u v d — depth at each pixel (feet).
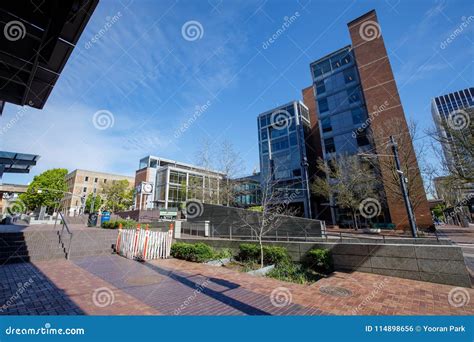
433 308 15.58
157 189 140.77
